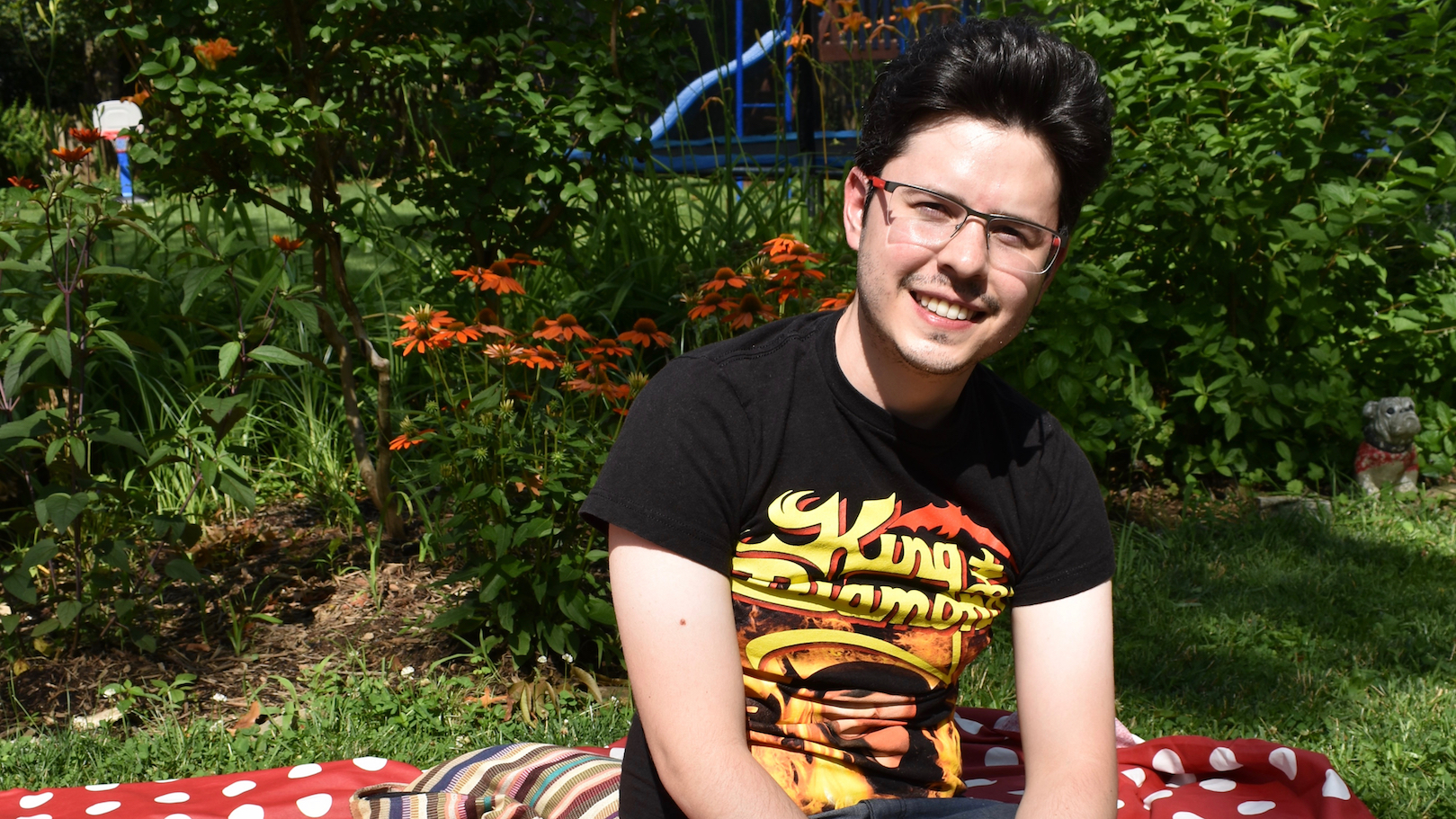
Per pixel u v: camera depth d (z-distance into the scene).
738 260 4.70
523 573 3.12
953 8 6.57
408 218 6.61
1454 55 4.88
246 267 5.36
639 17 4.24
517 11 4.22
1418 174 4.99
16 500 3.94
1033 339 4.62
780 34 8.79
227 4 3.56
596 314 5.22
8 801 2.41
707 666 1.40
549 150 4.16
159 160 3.49
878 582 1.48
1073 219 1.45
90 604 3.16
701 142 10.48
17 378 3.02
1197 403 4.80
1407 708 3.17
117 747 2.81
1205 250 4.89
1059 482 1.55
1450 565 4.20
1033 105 1.36
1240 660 3.48
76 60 13.16
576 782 2.05
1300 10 6.09
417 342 3.27
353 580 3.80
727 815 1.34
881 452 1.46
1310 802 2.26
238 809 2.33
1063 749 1.51
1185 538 4.46
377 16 3.71
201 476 3.35
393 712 3.01
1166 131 4.96
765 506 1.45
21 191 3.13
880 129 1.43
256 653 3.34
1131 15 5.22
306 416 4.72
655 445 1.43
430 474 3.37
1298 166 4.89
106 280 4.77
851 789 1.49
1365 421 4.97
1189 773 2.46
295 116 3.50
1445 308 4.95
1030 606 1.57
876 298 1.41
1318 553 4.30
